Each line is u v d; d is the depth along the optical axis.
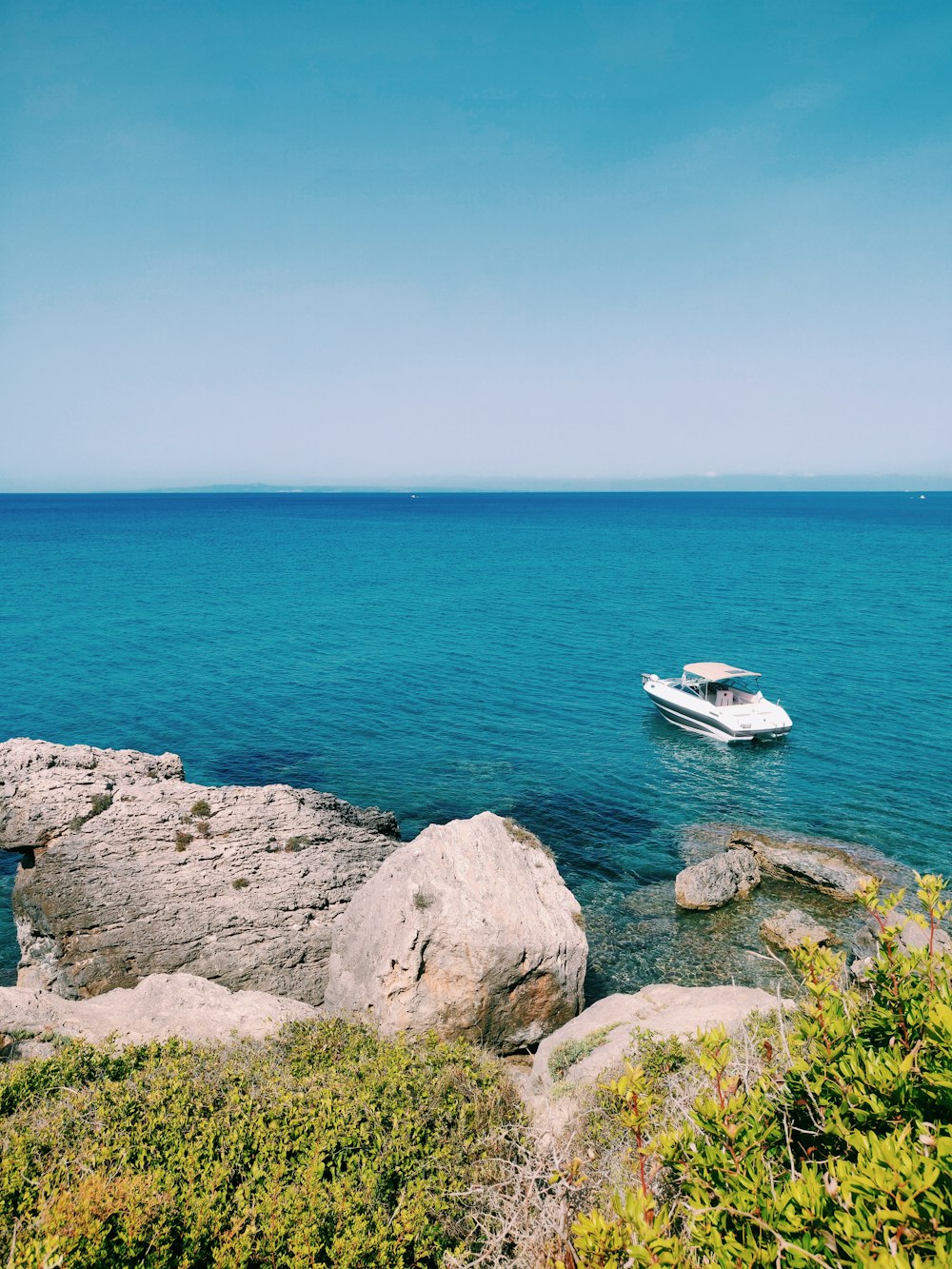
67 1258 6.12
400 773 38.19
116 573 113.25
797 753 41.12
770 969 23.20
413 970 17.25
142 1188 7.19
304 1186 7.79
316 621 77.00
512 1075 15.97
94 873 22.53
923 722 45.56
